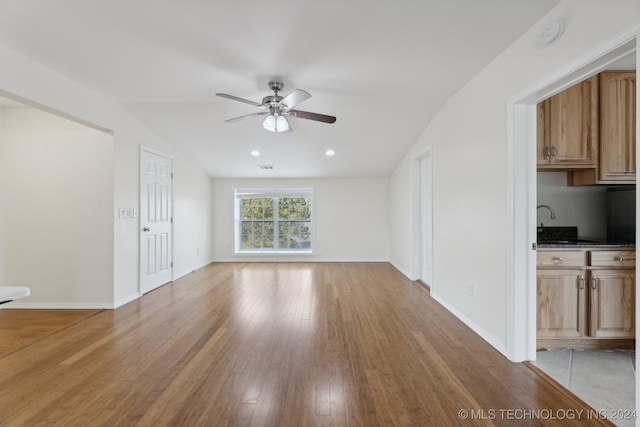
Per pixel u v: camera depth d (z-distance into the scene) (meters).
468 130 3.12
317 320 3.31
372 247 7.01
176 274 5.32
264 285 4.86
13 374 2.23
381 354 2.53
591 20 1.72
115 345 2.70
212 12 2.20
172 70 3.01
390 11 2.17
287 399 1.94
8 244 3.83
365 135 4.79
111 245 3.77
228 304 3.88
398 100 3.66
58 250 3.80
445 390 2.03
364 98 3.62
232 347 2.66
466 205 3.16
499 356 2.49
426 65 2.86
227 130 4.62
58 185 3.81
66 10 2.18
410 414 1.80
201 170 6.36
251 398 1.95
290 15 2.23
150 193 4.55
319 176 6.91
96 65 2.91
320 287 4.73
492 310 2.68
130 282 4.07
